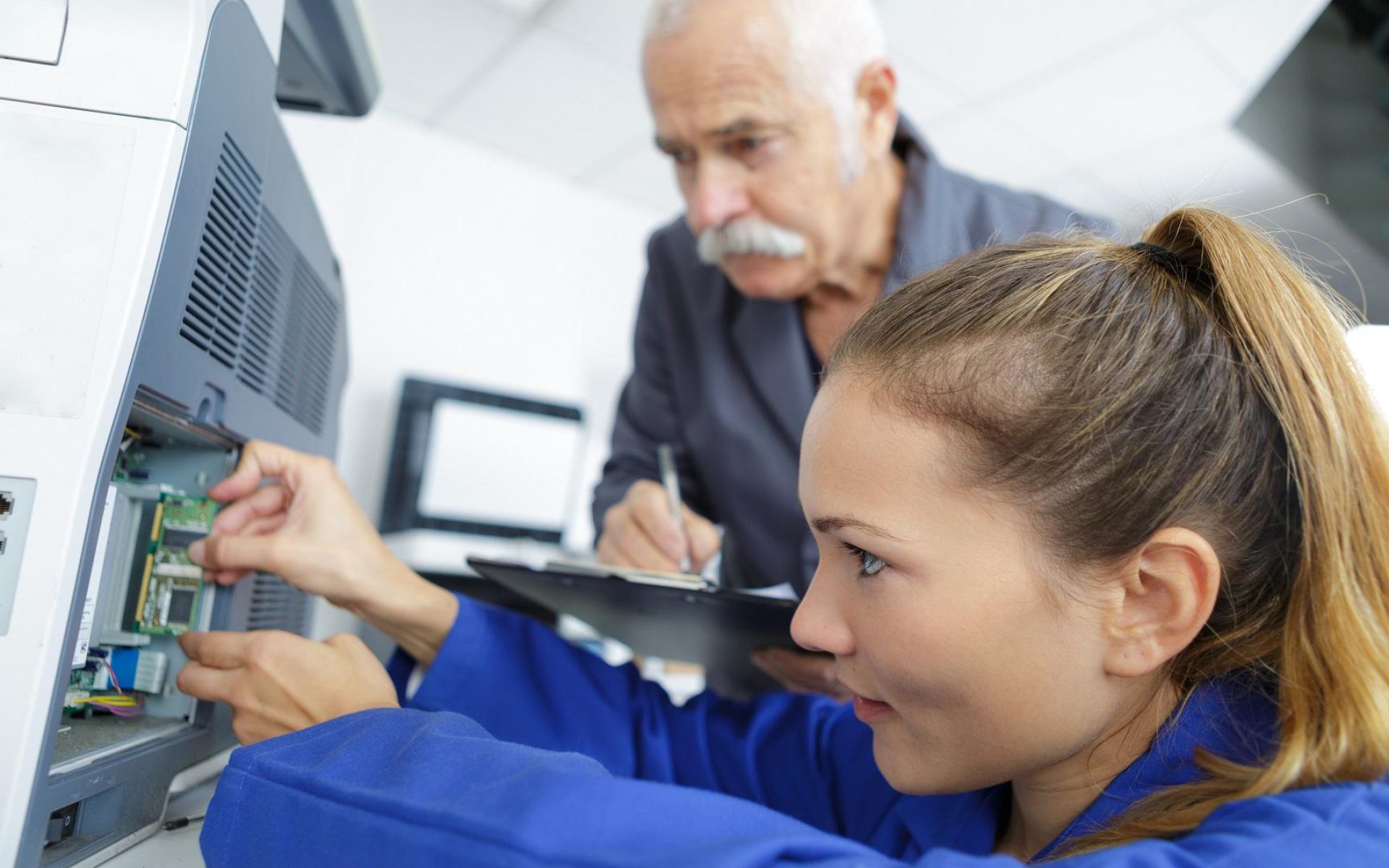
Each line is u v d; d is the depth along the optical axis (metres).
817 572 0.40
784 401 1.02
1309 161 1.98
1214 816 0.30
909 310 0.39
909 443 0.35
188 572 0.52
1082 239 0.46
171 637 0.52
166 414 0.44
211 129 0.41
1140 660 0.36
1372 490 0.37
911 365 0.36
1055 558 0.35
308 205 0.64
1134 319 0.38
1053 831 0.42
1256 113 2.10
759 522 1.06
